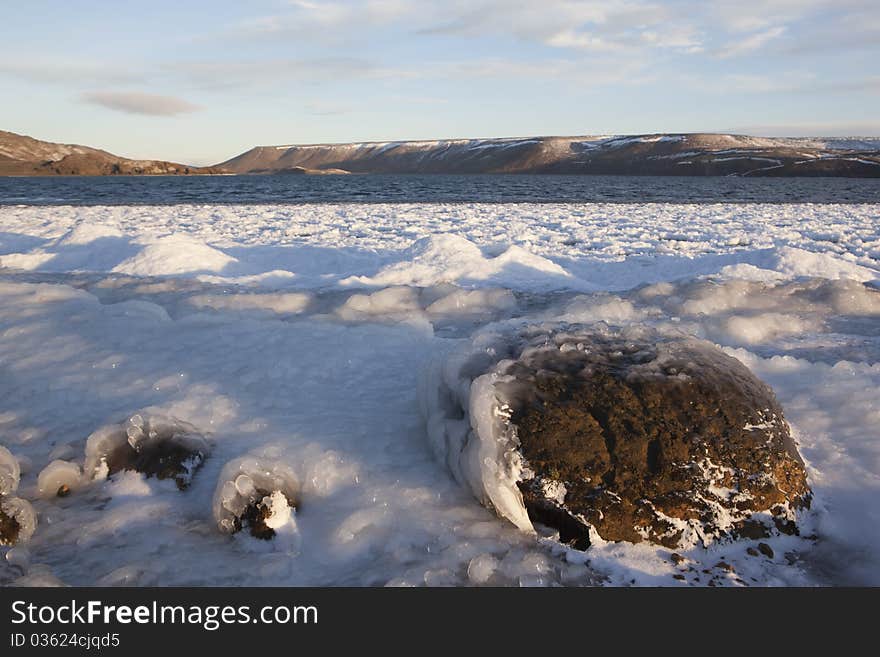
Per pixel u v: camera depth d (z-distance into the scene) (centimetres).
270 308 677
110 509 304
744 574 260
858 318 647
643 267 961
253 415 381
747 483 283
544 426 292
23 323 541
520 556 265
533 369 320
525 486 285
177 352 482
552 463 285
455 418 332
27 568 259
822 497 303
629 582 255
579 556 269
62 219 1739
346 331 534
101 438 339
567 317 607
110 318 555
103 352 482
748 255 946
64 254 988
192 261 925
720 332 579
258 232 1421
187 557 268
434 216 1884
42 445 362
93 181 7469
